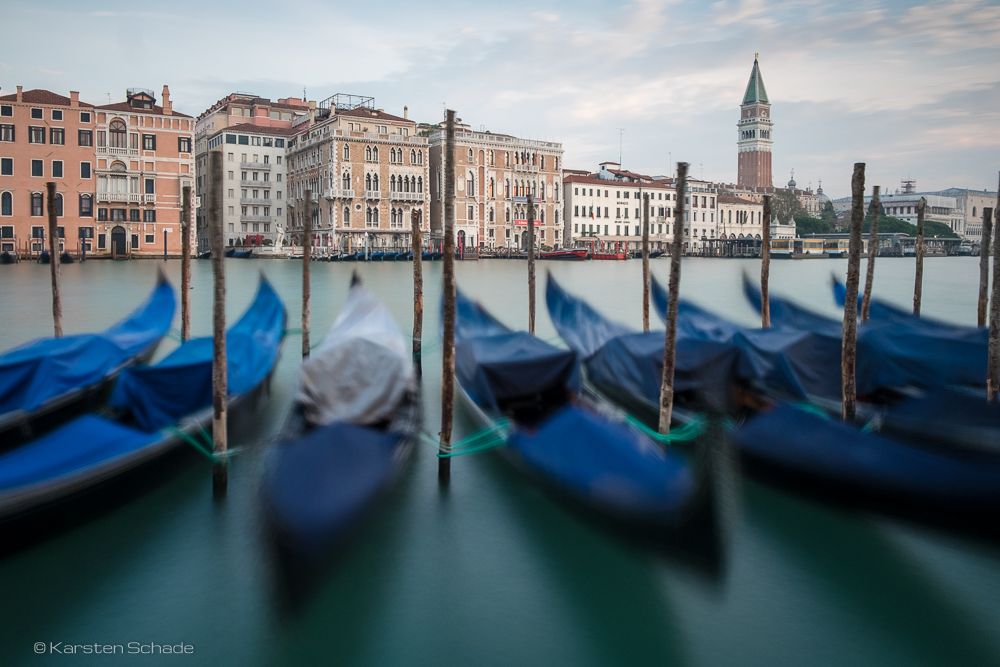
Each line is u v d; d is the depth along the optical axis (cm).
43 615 691
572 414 914
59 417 1149
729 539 659
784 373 1138
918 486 751
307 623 685
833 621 691
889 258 11112
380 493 772
